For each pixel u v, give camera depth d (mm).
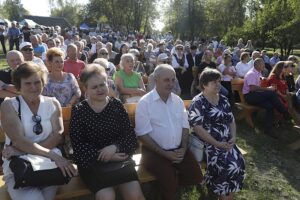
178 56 9820
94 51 11531
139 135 3498
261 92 6320
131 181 2865
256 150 5445
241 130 6391
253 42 29094
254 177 4484
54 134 3029
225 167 3418
